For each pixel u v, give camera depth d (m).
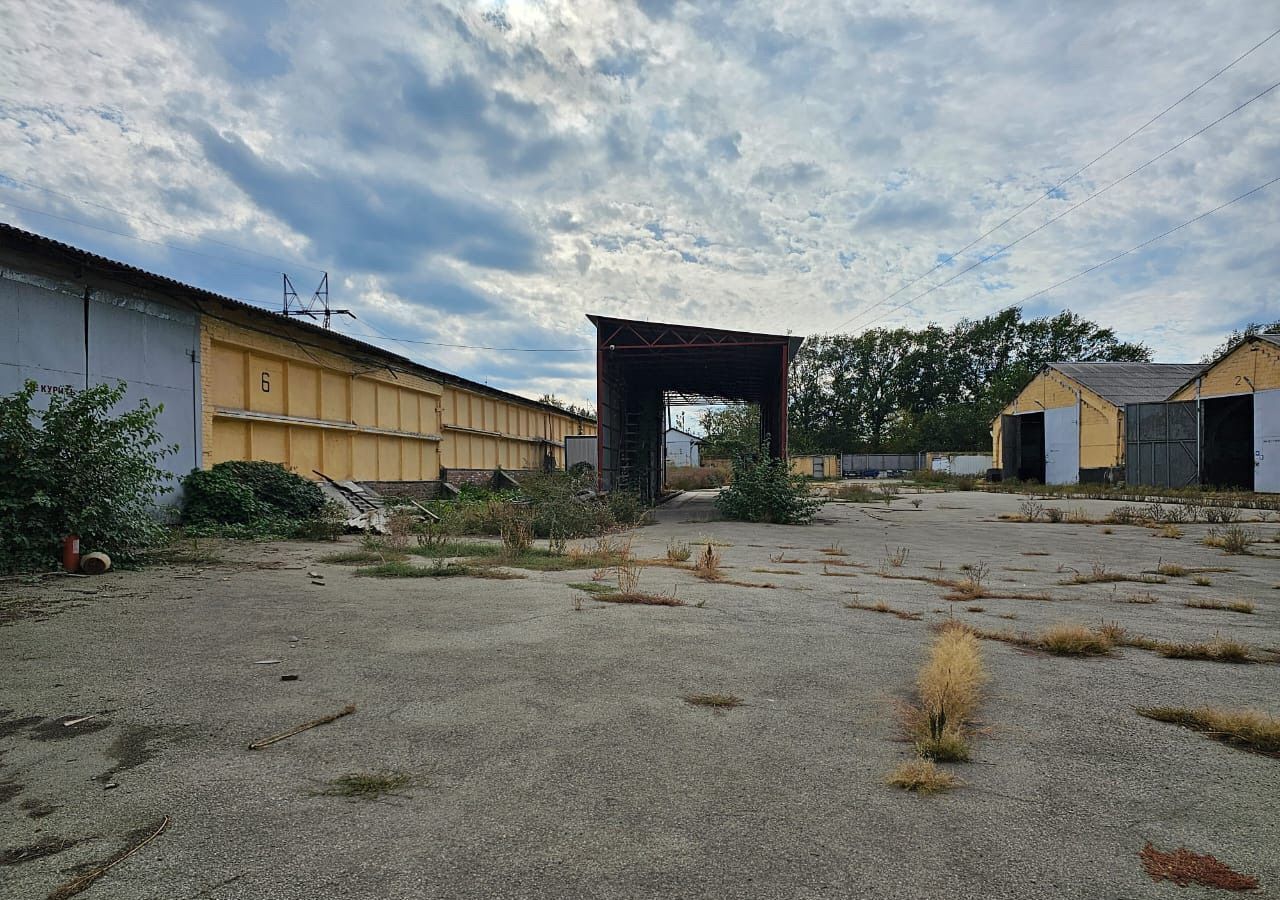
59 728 2.98
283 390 14.43
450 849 2.07
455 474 23.52
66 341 9.55
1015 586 7.33
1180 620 5.54
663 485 33.75
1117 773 2.65
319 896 1.83
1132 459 30.38
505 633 4.75
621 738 2.94
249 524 11.12
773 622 5.23
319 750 2.78
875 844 2.11
